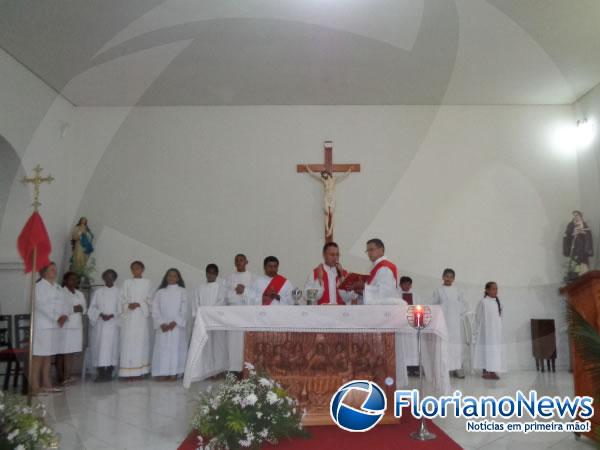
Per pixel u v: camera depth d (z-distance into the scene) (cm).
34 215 451
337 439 358
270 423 348
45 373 599
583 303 355
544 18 605
